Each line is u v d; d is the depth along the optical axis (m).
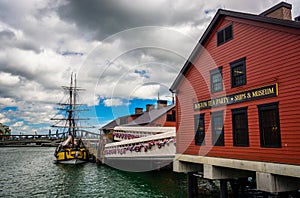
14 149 75.31
